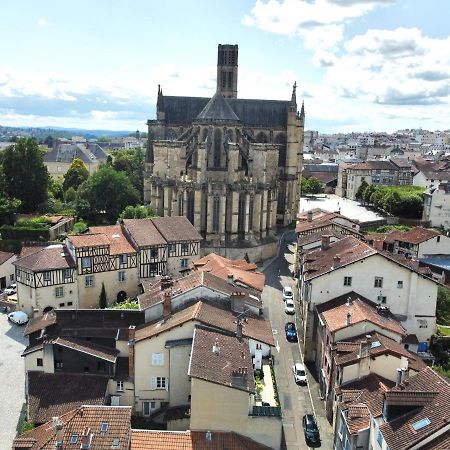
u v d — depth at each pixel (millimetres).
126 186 157625
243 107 173875
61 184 196500
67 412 60844
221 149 150000
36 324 77312
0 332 95000
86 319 75625
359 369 61469
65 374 68625
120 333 72750
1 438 64750
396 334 69312
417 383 51000
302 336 90000
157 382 67938
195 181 138750
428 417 44906
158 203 146125
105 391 66688
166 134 172375
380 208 186750
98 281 103250
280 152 170750
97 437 51531
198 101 174625
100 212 155500
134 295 108125
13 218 144875
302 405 72375
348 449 54156
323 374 74500
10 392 75250
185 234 113938
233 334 65688
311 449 62906
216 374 56562
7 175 154500
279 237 162125
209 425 56750
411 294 79875
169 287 78375
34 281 96188
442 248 120438
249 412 56812
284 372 80812
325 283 80500
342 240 95438
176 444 54500
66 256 101312
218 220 136750
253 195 139250
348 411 55625
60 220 142875
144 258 107688
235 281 84062
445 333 86750
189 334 66312
